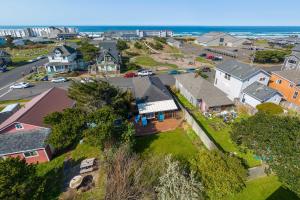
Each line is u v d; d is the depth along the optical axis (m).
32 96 50.69
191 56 98.75
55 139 24.30
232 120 36.78
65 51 71.69
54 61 71.12
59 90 40.66
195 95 41.22
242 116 38.38
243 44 139.00
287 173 19.94
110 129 24.72
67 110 28.25
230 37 137.25
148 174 18.52
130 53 98.81
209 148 27.67
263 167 22.80
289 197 20.61
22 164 18.05
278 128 21.50
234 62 49.12
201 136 30.14
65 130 24.77
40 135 27.58
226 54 102.00
